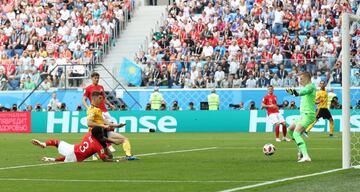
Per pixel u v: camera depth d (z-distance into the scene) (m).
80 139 66.12
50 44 96.00
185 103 84.88
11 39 98.75
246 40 89.69
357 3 93.50
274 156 44.06
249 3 97.62
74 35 97.50
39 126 81.50
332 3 93.50
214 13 95.00
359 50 80.44
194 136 69.31
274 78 82.81
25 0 103.88
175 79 85.44
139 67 86.19
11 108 86.19
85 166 37.91
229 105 83.75
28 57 94.06
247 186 28.48
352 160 40.81
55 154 47.44
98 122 41.47
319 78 81.38
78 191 27.91
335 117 75.81
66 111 80.81
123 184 29.97
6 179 32.16
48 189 28.56
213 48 90.38
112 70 86.88
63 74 87.19
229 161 40.62
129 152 41.47
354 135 66.31
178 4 98.62
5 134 77.12
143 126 79.50
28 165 38.91
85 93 47.84
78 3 102.12
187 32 93.50
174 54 90.56
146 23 99.50
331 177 31.23
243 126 77.69
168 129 79.00
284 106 78.44
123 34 98.50
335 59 81.75
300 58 85.44
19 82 88.62
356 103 78.12
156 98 81.88
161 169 36.09
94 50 94.44
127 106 85.25
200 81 84.88
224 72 84.44
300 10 92.38
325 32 89.81
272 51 86.69
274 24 91.62
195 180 31.17
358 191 26.81
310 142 58.53
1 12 103.19
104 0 101.62
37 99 87.06
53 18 100.56
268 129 76.88
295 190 27.05
